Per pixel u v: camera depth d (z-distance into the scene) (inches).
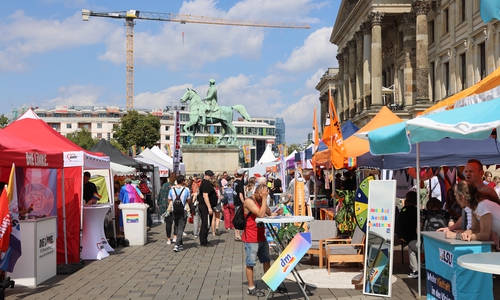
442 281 336.5
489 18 304.0
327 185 833.5
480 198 337.7
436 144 572.4
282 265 378.9
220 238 818.8
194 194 814.5
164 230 960.9
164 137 7007.9
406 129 353.1
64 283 471.8
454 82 1879.9
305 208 684.7
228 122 2010.3
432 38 2119.8
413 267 461.7
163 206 762.8
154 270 530.0
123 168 969.5
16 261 439.5
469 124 290.7
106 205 643.5
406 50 2207.2
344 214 545.6
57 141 585.3
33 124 590.6
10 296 422.6
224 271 518.6
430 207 466.3
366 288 406.9
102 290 437.4
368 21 2396.7
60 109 7066.9
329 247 503.8
